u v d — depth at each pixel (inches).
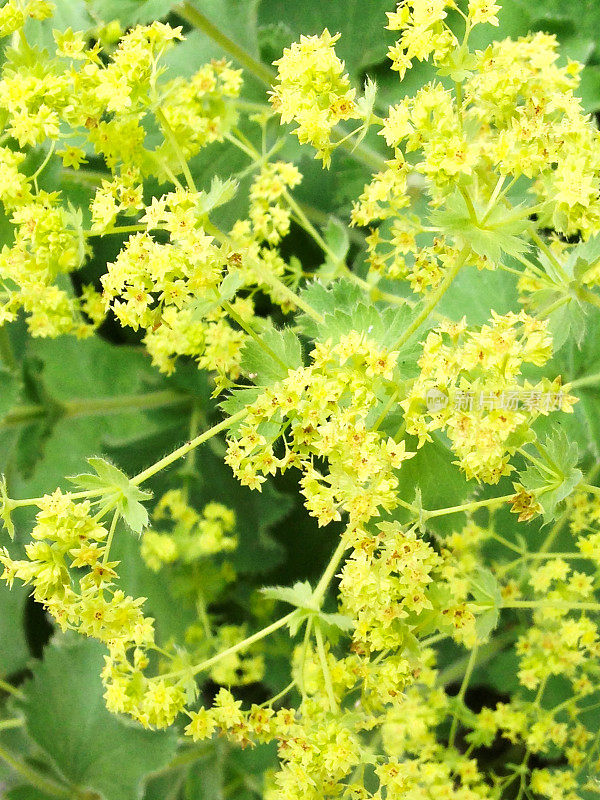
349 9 14.9
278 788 13.6
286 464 11.2
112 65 11.5
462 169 10.8
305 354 12.3
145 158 11.8
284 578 15.3
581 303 11.8
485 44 14.6
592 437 13.7
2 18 11.7
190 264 11.1
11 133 11.6
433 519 12.1
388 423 11.9
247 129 14.5
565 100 10.9
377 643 11.5
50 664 14.8
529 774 14.6
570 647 13.6
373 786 12.6
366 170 14.9
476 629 12.0
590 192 10.8
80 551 11.1
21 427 15.0
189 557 14.8
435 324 11.9
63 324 13.0
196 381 15.4
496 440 10.8
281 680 15.2
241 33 14.7
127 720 14.3
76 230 11.8
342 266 13.4
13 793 14.7
